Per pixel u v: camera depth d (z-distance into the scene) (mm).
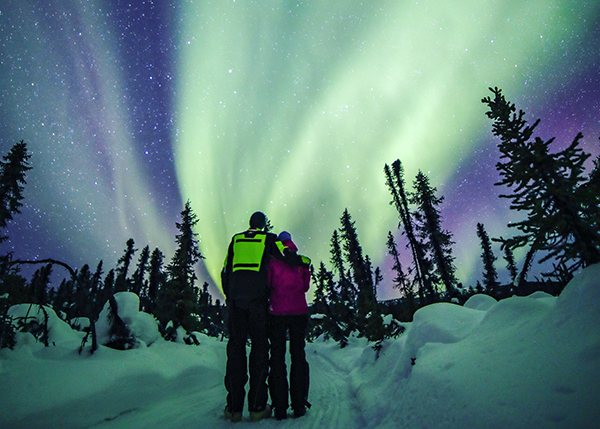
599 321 1259
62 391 2826
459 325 2611
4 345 3225
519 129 2217
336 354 9125
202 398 3822
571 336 1320
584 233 1803
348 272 26281
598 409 937
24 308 4238
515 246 2111
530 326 1656
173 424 2689
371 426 2217
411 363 2541
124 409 3170
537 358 1357
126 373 3516
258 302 2822
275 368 2791
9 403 2459
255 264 2900
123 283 21422
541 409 1090
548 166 2021
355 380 4086
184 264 8898
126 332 4523
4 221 16172
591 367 1094
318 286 15141
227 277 3105
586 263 1817
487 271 28500
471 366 1658
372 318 4676
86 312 3863
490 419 1208
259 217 3277
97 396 3004
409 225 21469
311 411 2920
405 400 1997
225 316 2992
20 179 17203
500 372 1442
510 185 2174
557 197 1922
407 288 10672
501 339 1755
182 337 6609
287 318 2885
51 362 3236
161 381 3898
